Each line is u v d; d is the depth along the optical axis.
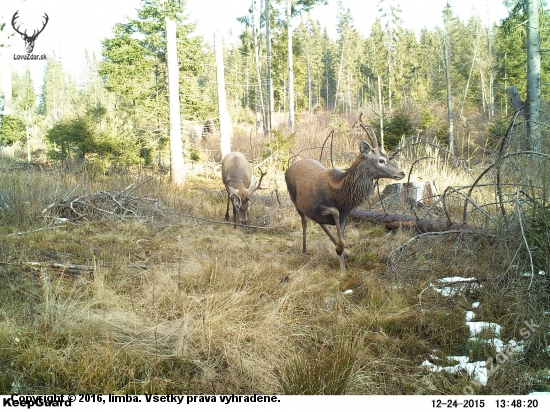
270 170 14.31
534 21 9.84
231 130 23.30
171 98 13.09
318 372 3.15
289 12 21.30
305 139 18.61
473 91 29.78
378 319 4.11
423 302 4.46
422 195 8.77
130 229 6.96
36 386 3.04
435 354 3.68
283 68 29.69
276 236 7.35
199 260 5.36
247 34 31.41
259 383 3.23
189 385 3.18
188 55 17.58
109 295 4.23
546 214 4.43
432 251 5.62
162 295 4.29
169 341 3.62
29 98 22.95
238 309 4.02
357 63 42.81
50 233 6.27
